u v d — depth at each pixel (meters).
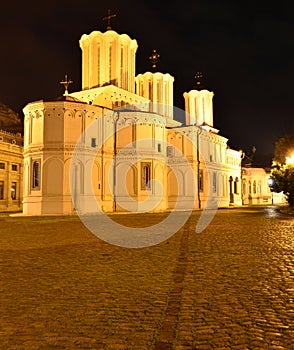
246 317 5.53
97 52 50.38
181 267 9.27
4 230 19.56
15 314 5.81
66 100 39.38
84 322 5.41
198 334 4.92
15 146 52.09
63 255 11.23
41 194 37.91
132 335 4.91
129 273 8.64
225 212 39.12
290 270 8.67
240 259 10.21
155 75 61.75
